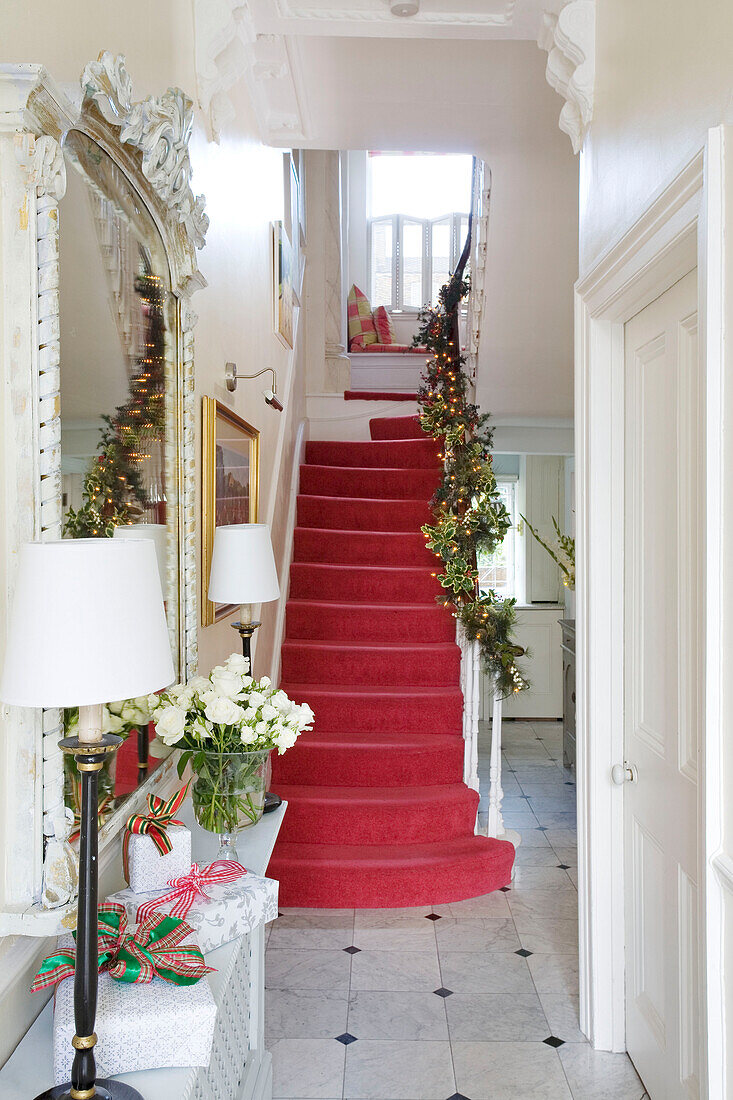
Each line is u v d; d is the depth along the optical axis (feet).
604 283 8.24
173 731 6.08
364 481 19.75
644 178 7.01
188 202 6.73
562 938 11.58
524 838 15.40
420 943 11.44
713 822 5.19
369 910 12.53
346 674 15.61
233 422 10.30
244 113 11.59
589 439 9.05
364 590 17.17
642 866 8.40
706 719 5.23
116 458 5.73
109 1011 4.18
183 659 7.37
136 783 6.21
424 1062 8.75
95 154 5.26
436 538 15.38
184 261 7.05
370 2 9.86
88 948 3.73
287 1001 9.96
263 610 14.23
